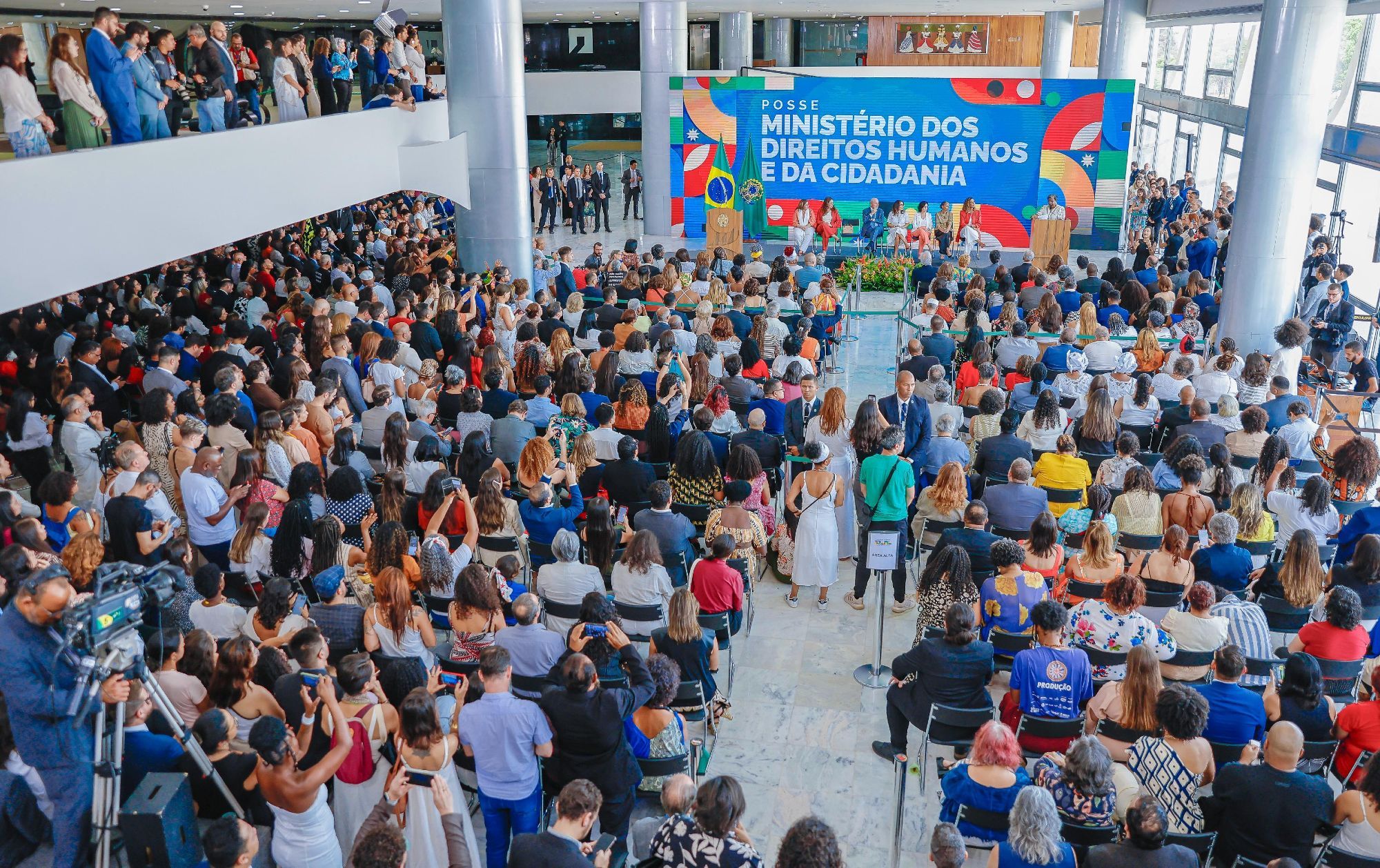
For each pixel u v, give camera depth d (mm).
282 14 25156
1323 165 18734
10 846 4680
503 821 5023
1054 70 30234
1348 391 10539
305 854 4578
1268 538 7570
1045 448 9227
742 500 7766
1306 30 12055
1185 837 4730
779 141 21078
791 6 27219
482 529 7422
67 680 4246
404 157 14016
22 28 14922
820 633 8227
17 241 7297
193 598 6508
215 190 9680
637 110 28562
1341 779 5496
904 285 18016
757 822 6031
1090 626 6156
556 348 11688
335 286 14258
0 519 6715
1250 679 6164
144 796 4301
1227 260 13469
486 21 15008
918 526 8758
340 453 7961
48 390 10898
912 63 36125
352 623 5980
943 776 5758
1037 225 20406
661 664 5414
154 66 9742
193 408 8914
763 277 17375
